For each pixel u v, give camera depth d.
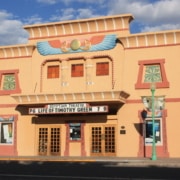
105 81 28.44
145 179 13.98
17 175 15.73
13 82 31.28
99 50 28.86
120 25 28.48
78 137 28.56
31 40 31.11
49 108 27.80
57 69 30.12
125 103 27.55
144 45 27.56
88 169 18.06
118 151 27.25
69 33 29.92
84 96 26.88
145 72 27.53
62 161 23.62
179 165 19.98
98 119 28.16
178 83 26.41
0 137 30.83
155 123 26.62
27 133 30.08
